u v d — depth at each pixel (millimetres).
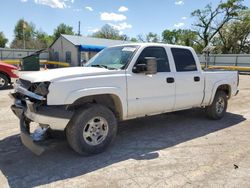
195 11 46406
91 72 4371
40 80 4016
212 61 32281
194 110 7879
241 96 11180
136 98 4914
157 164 4184
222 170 3996
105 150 4695
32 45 72125
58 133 4727
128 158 4398
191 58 6059
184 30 50938
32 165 4105
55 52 38438
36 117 3955
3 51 37094
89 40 36281
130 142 5176
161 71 5406
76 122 4207
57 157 4391
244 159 4398
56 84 3971
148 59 4688
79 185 3531
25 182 3600
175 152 4688
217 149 4844
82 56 33219
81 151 4328
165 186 3521
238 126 6398
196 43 49781
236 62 30422
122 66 4852
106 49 5730
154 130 5984
